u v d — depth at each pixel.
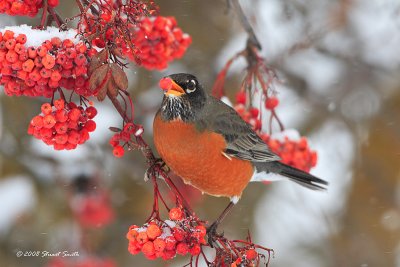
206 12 12.91
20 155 11.43
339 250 14.14
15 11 6.30
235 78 12.68
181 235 6.25
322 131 14.72
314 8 13.83
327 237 14.20
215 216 13.15
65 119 6.03
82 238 11.34
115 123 11.98
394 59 14.05
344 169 14.71
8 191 11.23
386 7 13.96
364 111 14.48
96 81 5.90
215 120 8.27
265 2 13.57
